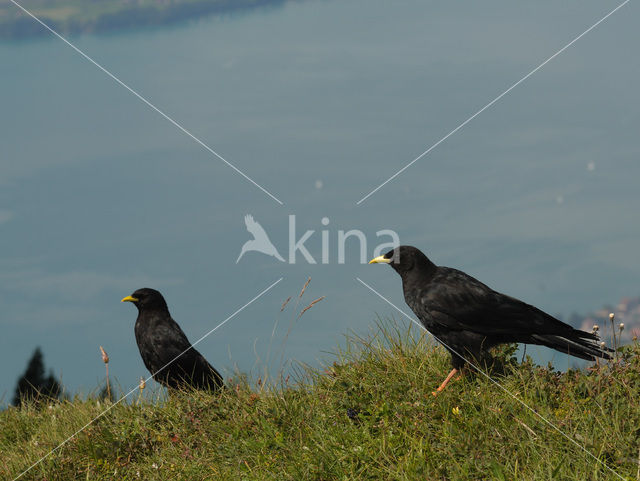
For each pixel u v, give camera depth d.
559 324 7.21
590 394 6.49
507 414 6.38
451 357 7.62
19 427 8.71
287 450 6.53
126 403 7.99
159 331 9.09
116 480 6.76
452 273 7.59
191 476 6.51
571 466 5.69
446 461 5.89
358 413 6.83
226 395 7.65
